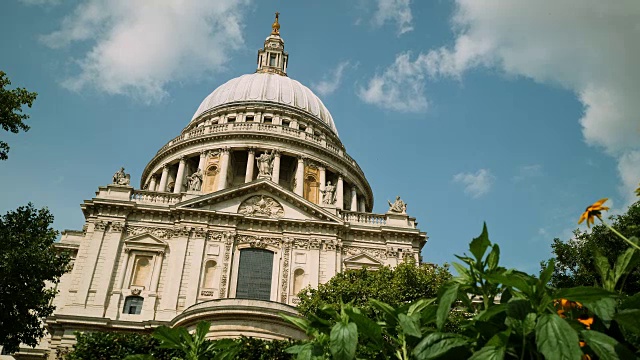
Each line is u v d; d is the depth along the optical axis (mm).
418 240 51781
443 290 6113
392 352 7254
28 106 30984
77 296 43438
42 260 31297
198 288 44844
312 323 7406
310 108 84000
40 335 32594
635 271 19906
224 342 8766
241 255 47781
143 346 25094
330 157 72938
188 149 71250
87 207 48219
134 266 46156
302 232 49562
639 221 26844
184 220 48094
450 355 5914
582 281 32312
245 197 50906
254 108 78625
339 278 39375
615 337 5777
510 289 6039
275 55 95500
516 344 5461
